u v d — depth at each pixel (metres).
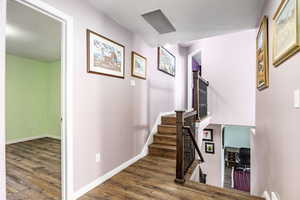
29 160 3.09
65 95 1.77
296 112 1.05
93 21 2.10
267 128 1.80
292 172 1.12
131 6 2.11
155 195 1.93
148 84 3.61
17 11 2.19
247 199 1.83
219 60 4.94
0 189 1.22
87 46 2.01
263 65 1.87
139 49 3.20
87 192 2.00
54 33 2.94
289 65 1.16
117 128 2.60
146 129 3.54
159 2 2.02
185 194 1.95
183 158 2.29
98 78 2.21
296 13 0.98
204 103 4.41
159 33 2.97
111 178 2.38
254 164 2.66
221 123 4.88
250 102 4.53
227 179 7.14
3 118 1.24
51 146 4.08
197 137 3.35
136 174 2.52
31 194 1.93
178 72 5.38
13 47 3.73
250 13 2.21
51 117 5.06
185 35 3.04
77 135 1.89
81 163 1.94
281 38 1.25
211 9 2.15
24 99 4.62
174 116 4.23
